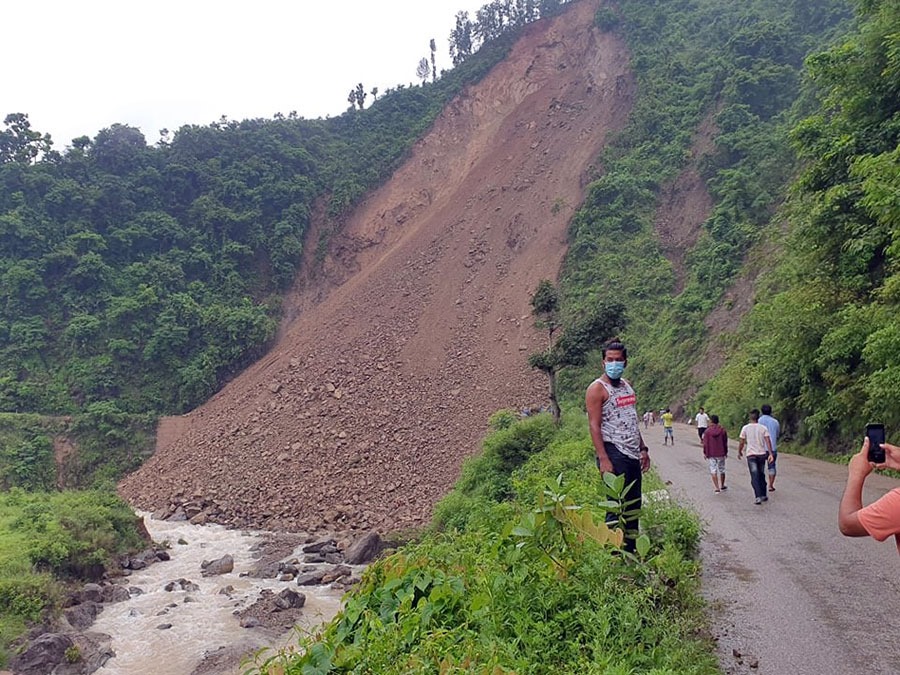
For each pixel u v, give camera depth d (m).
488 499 18.38
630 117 69.25
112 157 74.69
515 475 18.81
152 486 41.66
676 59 71.38
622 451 5.46
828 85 17.48
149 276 65.69
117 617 17.98
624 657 3.77
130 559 23.86
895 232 11.84
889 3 15.57
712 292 42.12
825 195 16.47
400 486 32.94
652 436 27.19
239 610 18.30
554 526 4.71
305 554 24.72
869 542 6.71
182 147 80.19
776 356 19.94
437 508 22.95
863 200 12.49
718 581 5.64
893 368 12.11
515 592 4.46
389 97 104.94
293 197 80.31
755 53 60.16
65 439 51.22
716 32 71.25
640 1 88.25
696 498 10.47
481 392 44.03
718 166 54.47
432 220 79.56
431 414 42.06
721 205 48.44
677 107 65.38
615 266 52.94
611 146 67.44
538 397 41.41
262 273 74.62
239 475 38.75
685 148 60.31
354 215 83.25
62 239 65.19
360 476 35.12
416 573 5.44
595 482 7.95
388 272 70.75
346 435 40.84
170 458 46.12
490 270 63.81
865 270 16.53
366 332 58.62
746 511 9.02
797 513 8.66
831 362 16.23
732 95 57.06
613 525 5.26
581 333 23.62
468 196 80.31
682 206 56.03
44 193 67.25
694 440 24.47
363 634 4.62
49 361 58.03
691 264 48.44
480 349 51.28
